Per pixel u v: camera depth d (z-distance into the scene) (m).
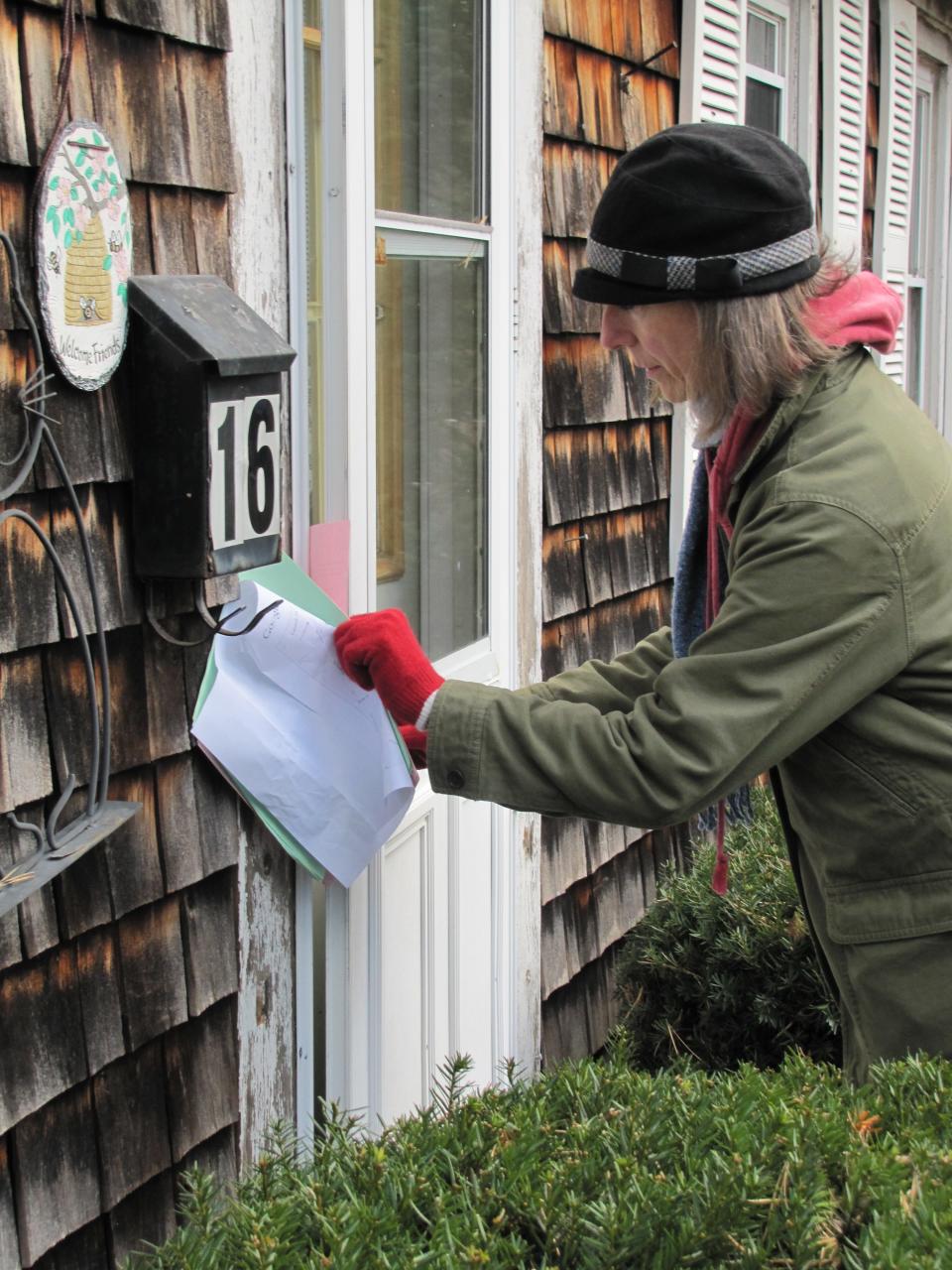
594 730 1.71
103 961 1.78
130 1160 1.85
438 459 2.59
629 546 3.56
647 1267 1.34
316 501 2.21
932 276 6.63
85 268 1.59
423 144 2.47
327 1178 1.54
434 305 2.54
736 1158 1.43
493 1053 2.92
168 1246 1.47
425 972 2.57
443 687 1.77
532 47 2.86
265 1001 2.10
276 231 2.02
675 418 3.77
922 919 1.82
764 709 1.66
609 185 1.77
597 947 3.49
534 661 3.03
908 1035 1.84
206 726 1.87
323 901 2.30
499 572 2.83
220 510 1.73
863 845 1.83
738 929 2.96
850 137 5.07
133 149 1.72
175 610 1.83
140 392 1.71
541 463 3.02
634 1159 1.46
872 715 1.77
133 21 1.70
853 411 1.72
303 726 1.94
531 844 3.03
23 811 1.61
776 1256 1.35
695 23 3.68
